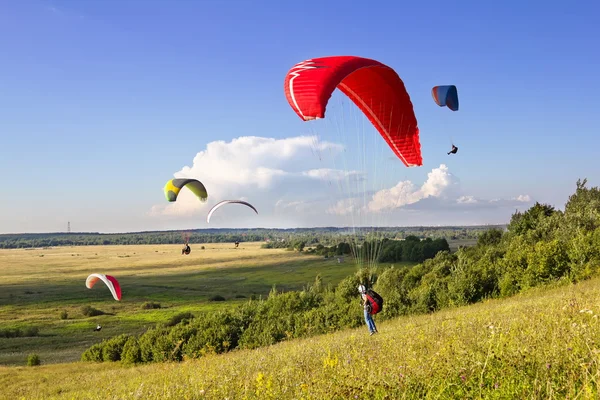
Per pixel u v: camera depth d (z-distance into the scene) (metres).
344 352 11.27
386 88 14.97
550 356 6.48
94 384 26.80
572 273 33.81
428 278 47.91
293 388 7.72
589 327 7.69
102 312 108.06
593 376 5.16
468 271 38.97
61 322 96.94
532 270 35.44
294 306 47.47
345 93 15.97
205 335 42.94
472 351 7.33
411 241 115.75
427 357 7.80
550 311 11.36
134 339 49.22
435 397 5.95
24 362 61.03
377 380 6.89
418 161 16.58
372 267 17.20
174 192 23.66
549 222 48.09
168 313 104.94
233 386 9.16
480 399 5.52
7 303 127.12
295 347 19.09
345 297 45.88
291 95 12.66
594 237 34.72
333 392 6.91
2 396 29.16
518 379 5.95
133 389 14.17
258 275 179.62
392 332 16.98
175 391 10.17
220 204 25.73
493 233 70.06
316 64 13.11
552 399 5.19
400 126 15.94
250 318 46.19
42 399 21.20
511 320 10.60
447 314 26.58
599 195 51.88
